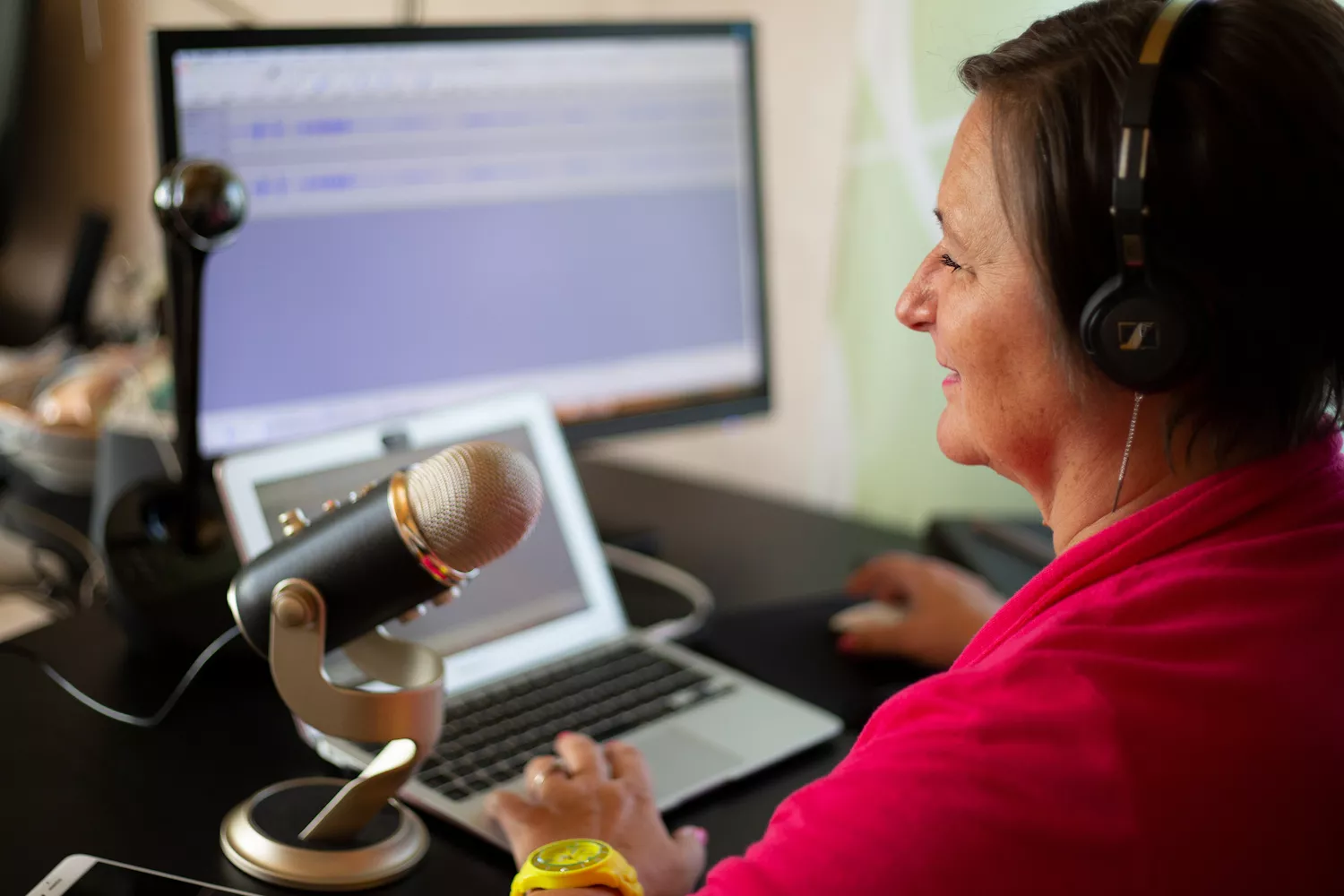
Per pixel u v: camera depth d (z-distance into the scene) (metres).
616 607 1.11
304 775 0.87
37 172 1.34
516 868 0.77
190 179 0.94
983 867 0.49
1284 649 0.52
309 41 1.11
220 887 0.73
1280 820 0.49
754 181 1.39
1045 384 0.59
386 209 1.18
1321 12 0.53
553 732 0.92
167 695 0.97
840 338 1.69
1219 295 0.53
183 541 1.06
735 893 0.53
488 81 1.21
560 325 1.29
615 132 1.29
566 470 1.12
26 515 1.31
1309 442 0.59
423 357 1.22
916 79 1.52
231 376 1.13
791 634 1.14
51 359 1.44
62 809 0.81
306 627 0.70
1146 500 0.60
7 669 1.00
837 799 0.53
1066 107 0.55
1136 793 0.49
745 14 1.74
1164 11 0.54
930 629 1.07
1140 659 0.52
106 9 1.35
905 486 1.63
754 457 1.85
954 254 0.61
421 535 0.67
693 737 0.92
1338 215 0.52
